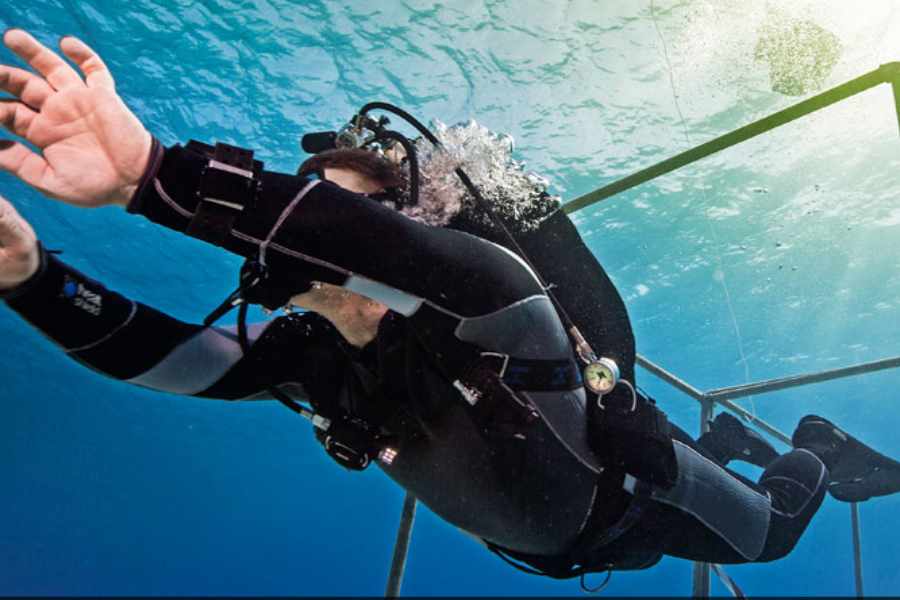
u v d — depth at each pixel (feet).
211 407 70.28
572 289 5.96
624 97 22.13
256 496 124.26
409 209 5.57
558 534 5.97
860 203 25.07
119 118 3.69
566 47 20.58
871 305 30.19
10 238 4.48
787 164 23.97
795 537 7.61
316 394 5.84
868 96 20.13
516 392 5.26
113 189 3.71
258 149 28.04
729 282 31.40
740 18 17.74
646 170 8.91
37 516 133.69
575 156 25.04
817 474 8.25
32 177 3.59
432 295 4.74
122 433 85.81
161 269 42.24
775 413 39.86
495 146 6.17
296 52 22.43
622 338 6.09
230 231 4.03
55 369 61.93
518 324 5.14
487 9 19.71
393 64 22.16
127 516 138.00
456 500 6.02
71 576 153.38
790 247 28.30
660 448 5.83
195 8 21.43
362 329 5.66
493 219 5.71
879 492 9.43
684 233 28.94
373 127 6.37
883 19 16.60
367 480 103.60
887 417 35.65
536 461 5.49
